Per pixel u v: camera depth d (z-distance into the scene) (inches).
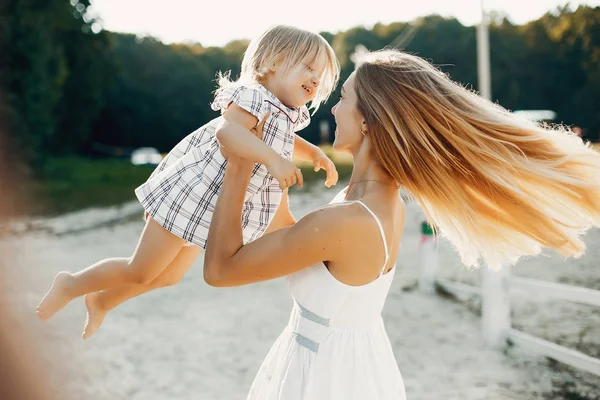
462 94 85.0
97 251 427.8
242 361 209.0
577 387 182.4
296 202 709.3
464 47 1872.5
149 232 95.0
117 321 259.0
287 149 97.0
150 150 1833.2
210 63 2150.6
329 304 77.9
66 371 197.2
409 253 414.6
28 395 174.9
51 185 1047.6
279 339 85.0
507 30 1823.3
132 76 2014.0
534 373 194.1
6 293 305.3
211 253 78.5
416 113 81.3
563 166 86.4
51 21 1221.7
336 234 74.9
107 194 893.2
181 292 312.8
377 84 82.0
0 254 413.4
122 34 2034.9
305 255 75.2
